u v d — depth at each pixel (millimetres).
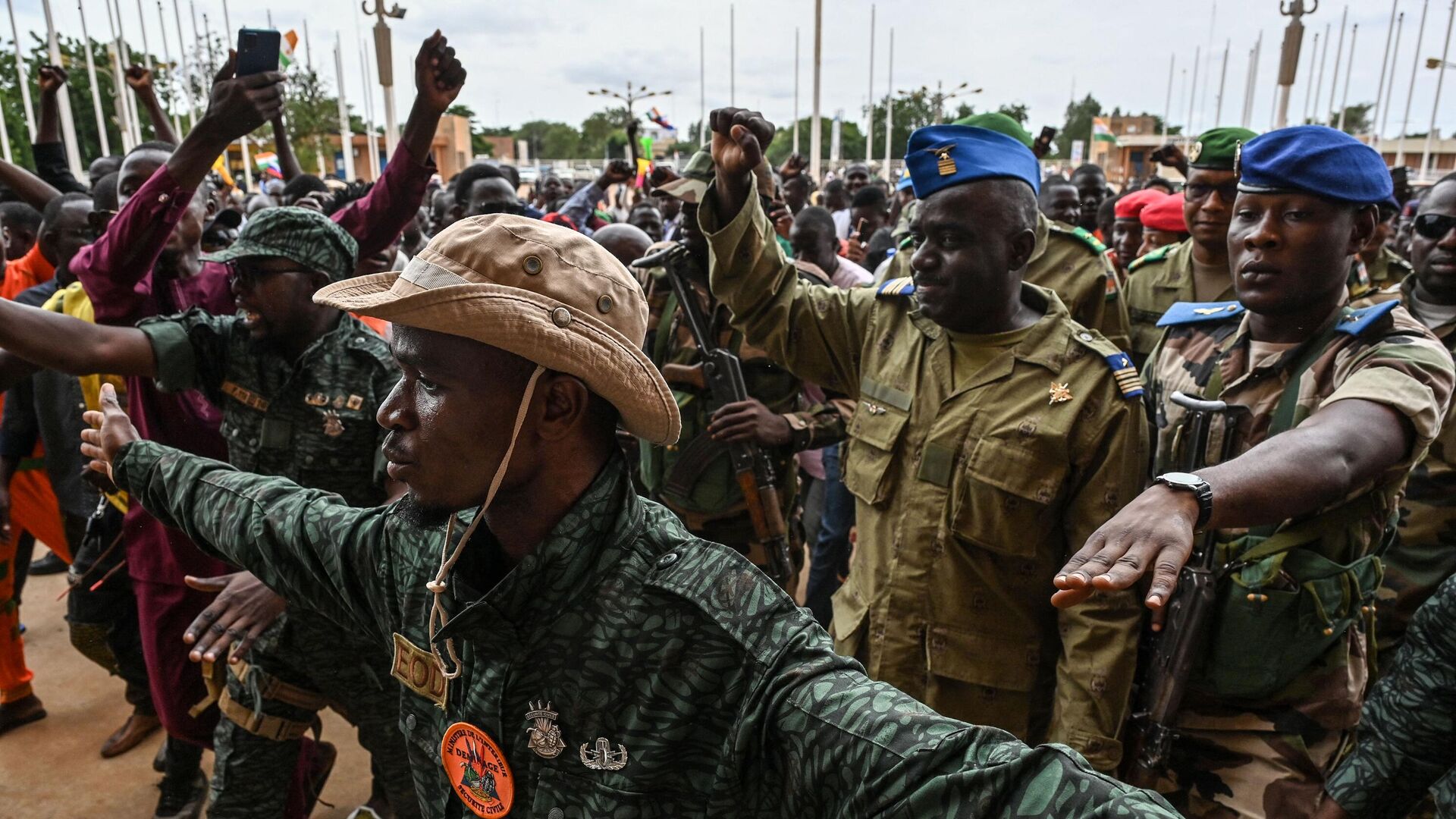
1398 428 1609
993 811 866
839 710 986
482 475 1110
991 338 2189
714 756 1103
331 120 31234
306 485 2408
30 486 3795
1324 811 1803
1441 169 38594
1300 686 1939
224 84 2592
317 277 2320
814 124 18047
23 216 4605
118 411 1826
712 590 1109
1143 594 2059
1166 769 1949
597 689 1118
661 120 23719
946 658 2195
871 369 2412
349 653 2230
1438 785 1726
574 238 1127
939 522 2180
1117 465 2057
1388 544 2074
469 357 1057
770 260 2498
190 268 3139
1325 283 1928
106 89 21406
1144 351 3947
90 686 4102
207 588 2027
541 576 1128
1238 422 1938
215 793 2287
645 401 1149
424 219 9414
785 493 3330
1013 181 2082
